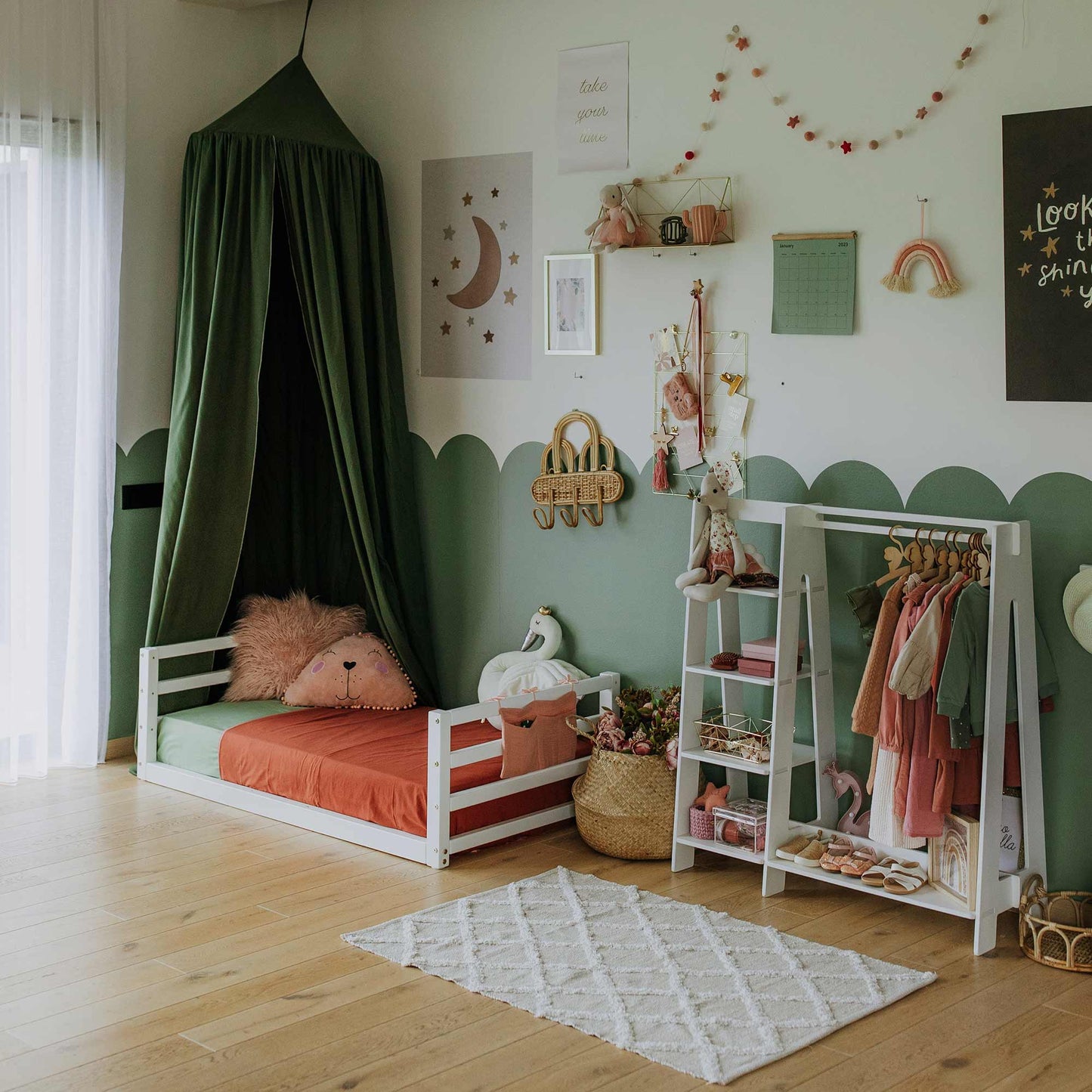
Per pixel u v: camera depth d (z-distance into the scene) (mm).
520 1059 2762
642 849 3988
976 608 3404
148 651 4746
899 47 3734
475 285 4836
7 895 3645
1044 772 3613
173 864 3908
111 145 4746
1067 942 3227
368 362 5043
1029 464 3582
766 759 3801
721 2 4094
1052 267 3502
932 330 3742
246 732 4547
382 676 4891
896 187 3775
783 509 3795
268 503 5270
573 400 4590
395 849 4008
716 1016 2955
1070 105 3451
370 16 5051
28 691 4738
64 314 4695
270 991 3062
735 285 4137
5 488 4594
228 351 4789
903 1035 2900
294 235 4816
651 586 4438
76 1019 2916
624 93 4352
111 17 4719
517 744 4141
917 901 3455
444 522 5047
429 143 4926
